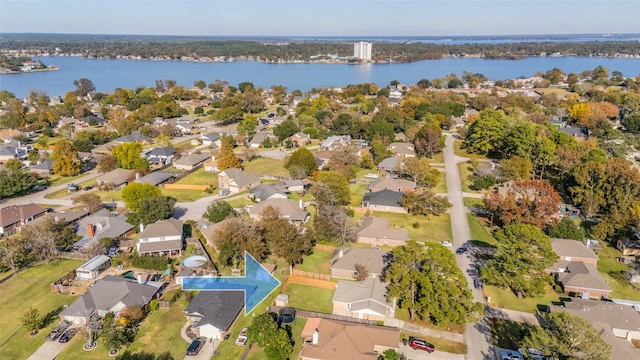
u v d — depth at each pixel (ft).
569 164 337.93
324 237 253.65
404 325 179.32
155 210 262.47
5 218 270.46
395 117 539.29
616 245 255.29
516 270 197.26
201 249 242.37
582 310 179.01
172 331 174.19
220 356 160.15
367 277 208.44
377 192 317.63
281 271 221.25
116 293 188.03
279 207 283.79
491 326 179.52
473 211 304.09
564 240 238.27
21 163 391.24
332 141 474.49
